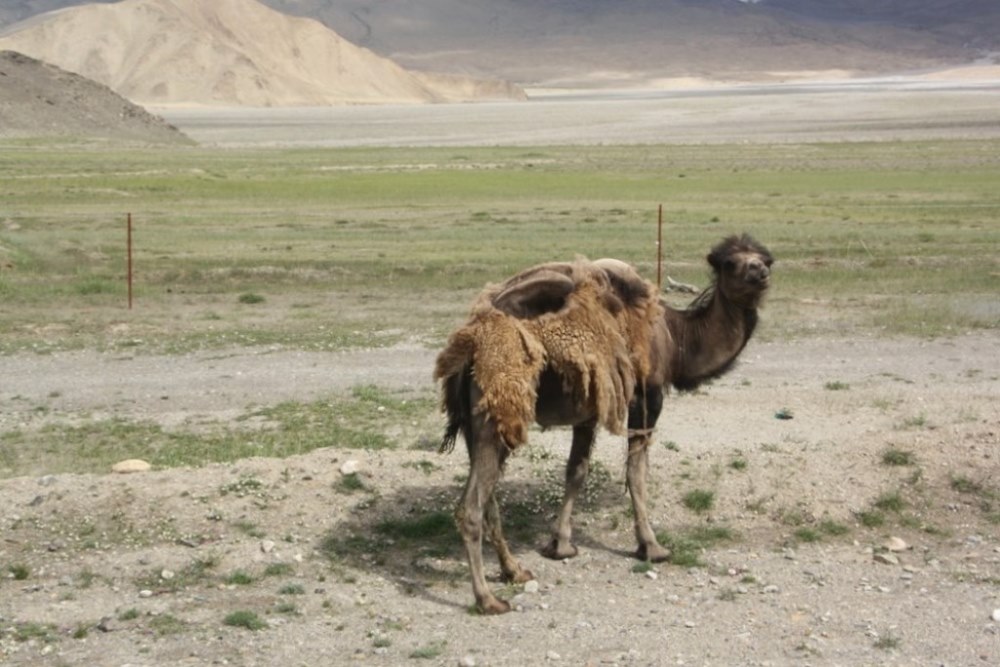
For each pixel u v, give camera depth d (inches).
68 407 685.9
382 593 410.9
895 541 458.3
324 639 372.5
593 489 495.8
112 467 536.7
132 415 665.6
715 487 489.7
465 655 359.6
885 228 1488.7
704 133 4446.4
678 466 505.4
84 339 874.1
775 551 453.1
